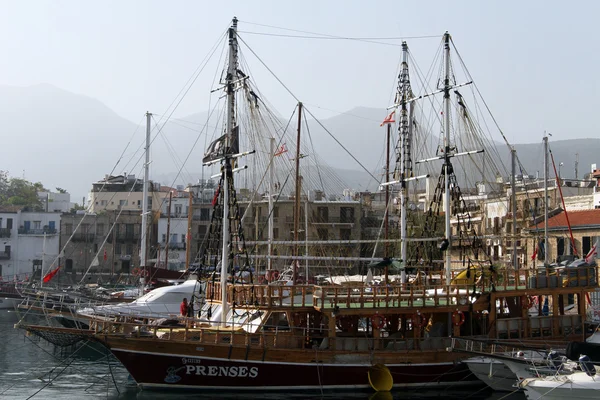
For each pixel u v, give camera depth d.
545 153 60.59
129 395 36.75
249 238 85.44
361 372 37.06
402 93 50.78
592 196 79.00
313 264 81.56
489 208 83.25
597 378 32.31
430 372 38.03
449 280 43.59
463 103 48.56
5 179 141.25
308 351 36.28
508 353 36.97
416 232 62.97
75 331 35.62
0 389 38.56
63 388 38.81
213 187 123.19
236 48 43.44
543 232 70.88
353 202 97.69
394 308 37.47
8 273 109.31
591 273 43.34
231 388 35.75
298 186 59.25
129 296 68.56
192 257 111.88
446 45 46.41
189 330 35.81
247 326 37.94
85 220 112.56
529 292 41.03
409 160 49.94
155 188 127.19
